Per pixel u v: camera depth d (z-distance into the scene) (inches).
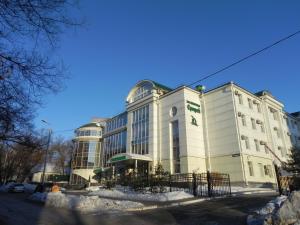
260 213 390.3
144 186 848.3
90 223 395.9
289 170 932.6
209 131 1288.1
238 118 1214.9
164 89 1517.0
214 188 794.2
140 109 1526.8
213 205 555.5
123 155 1330.0
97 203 583.2
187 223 390.3
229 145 1189.7
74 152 1979.6
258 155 1251.8
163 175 862.5
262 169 1241.4
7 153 1636.3
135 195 759.7
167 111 1355.8
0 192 1317.7
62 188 1466.5
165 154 1294.3
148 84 1535.4
